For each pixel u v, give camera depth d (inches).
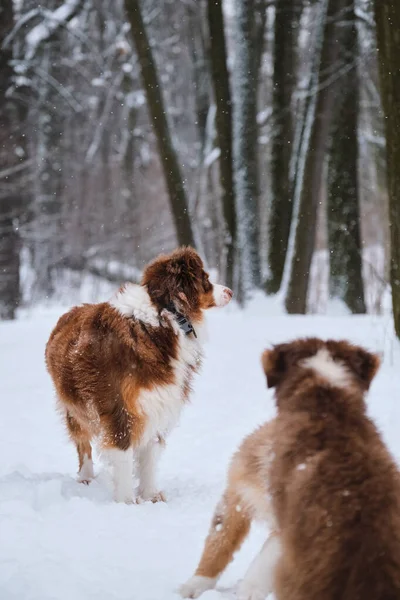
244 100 808.3
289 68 840.9
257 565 166.6
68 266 1434.5
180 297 269.7
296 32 924.0
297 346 163.8
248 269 796.6
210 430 355.6
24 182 1066.7
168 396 266.5
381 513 128.0
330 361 158.4
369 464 135.9
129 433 263.6
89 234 1523.1
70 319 296.2
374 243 1504.7
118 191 1621.6
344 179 850.8
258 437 170.7
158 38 1357.0
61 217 1387.8
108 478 270.8
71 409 281.4
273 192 825.5
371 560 121.6
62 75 1296.8
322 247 1502.2
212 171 1380.4
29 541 201.0
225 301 280.2
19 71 1041.5
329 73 730.2
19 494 243.8
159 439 275.1
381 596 117.4
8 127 1038.4
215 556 175.2
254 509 171.0
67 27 1090.1
